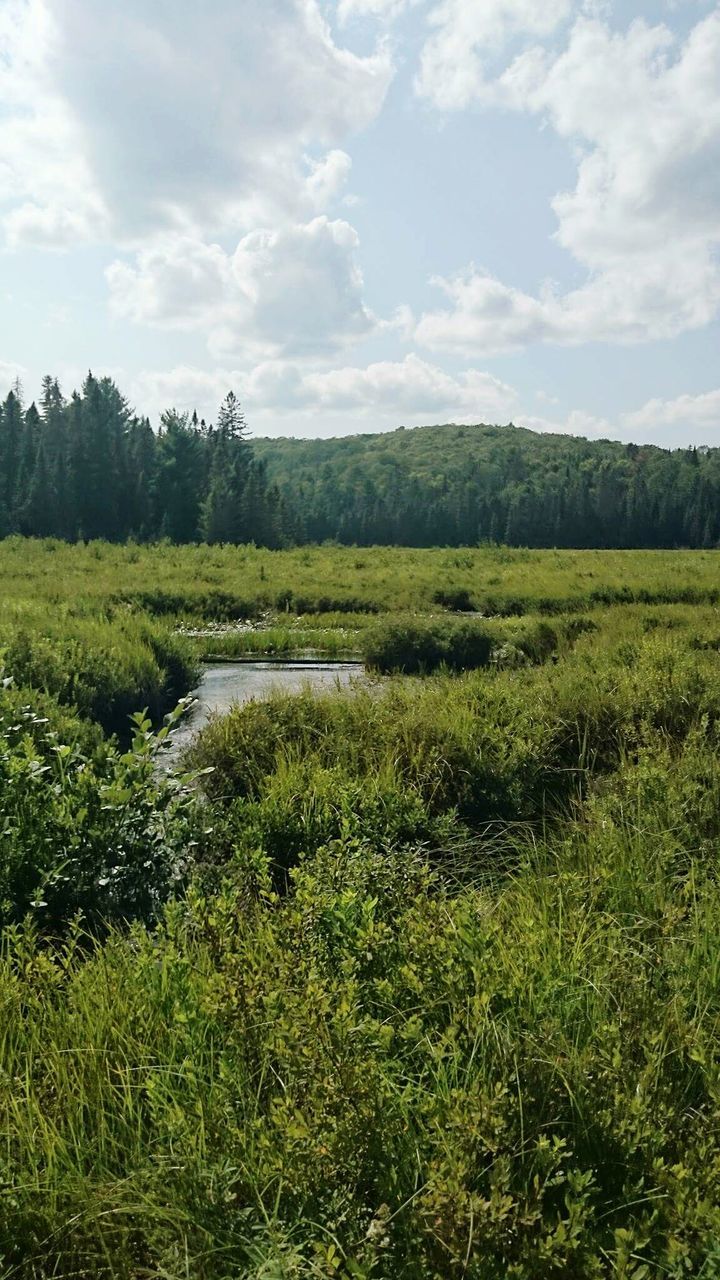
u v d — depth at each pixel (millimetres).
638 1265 1986
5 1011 2930
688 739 6730
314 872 3988
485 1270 1878
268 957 3074
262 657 17328
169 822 4570
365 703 8266
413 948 2982
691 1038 2693
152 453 83000
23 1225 2203
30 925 3512
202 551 44531
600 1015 2828
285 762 6891
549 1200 2166
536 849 5242
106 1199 2223
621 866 4352
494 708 8016
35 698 7934
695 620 16656
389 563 39500
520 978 2783
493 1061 2490
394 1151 2211
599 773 7102
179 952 3203
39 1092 2547
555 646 15977
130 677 11055
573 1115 2402
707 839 4988
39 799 4465
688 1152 2133
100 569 32594
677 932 3633
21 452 77562
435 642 15688
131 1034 2824
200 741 7680
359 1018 2678
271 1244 2016
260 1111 2512
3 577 27984
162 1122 2354
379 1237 1984
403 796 5859
